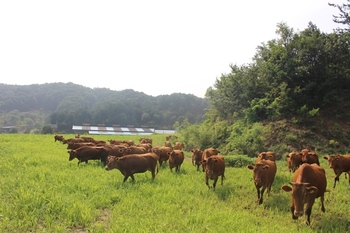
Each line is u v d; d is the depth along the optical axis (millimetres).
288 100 28109
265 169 11648
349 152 24047
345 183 15422
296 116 27578
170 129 98250
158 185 13141
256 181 11508
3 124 111125
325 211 11016
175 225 8758
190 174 16484
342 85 29859
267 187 12766
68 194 11023
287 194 12891
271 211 10719
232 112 33719
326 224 9680
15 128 97812
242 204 11555
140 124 103562
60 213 9086
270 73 29797
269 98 29609
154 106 114812
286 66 28797
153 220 8891
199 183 14180
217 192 12797
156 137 44438
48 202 9906
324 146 24500
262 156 15562
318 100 28766
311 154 16469
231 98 33031
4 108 135875
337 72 28734
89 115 99000
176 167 17250
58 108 130000
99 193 11508
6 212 8797
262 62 32688
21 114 129000
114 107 101438
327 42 29125
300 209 8898
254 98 30969
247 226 8711
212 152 17297
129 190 12148
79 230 8352
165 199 11156
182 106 114812
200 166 19188
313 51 28297
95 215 9305
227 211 10188
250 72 32125
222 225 8742
